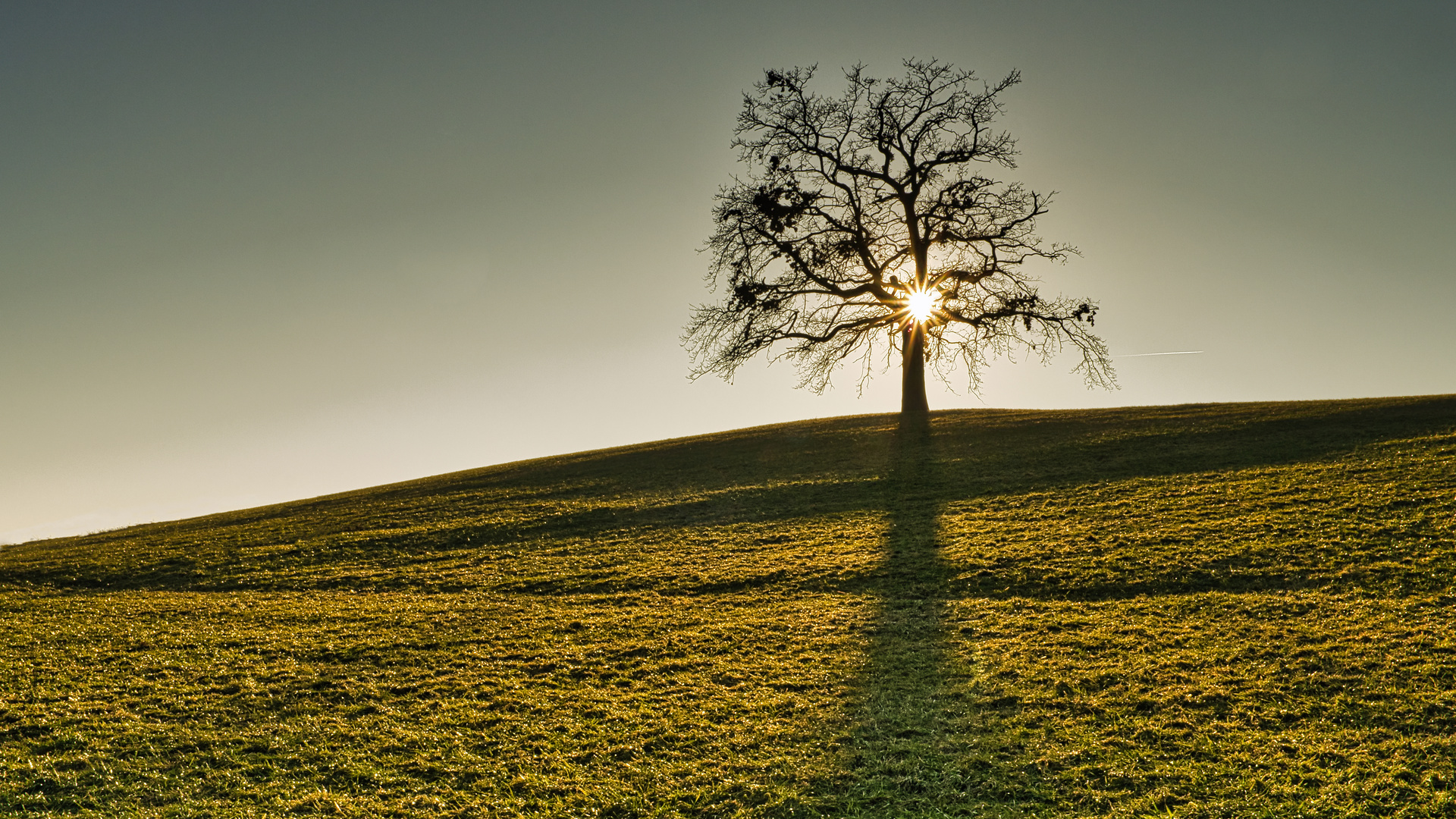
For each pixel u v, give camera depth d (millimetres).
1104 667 15109
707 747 12969
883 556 23469
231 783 12133
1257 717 12820
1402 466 26125
